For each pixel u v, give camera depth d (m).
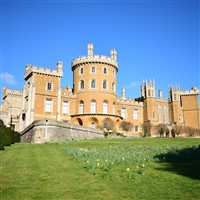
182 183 10.21
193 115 74.88
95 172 12.84
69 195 9.34
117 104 67.25
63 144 31.08
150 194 9.07
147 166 14.05
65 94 57.72
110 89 59.66
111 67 60.94
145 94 72.06
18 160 17.75
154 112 71.50
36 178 12.13
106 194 9.28
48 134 38.50
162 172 12.30
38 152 22.41
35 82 53.94
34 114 52.38
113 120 56.88
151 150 21.95
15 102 66.56
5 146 28.86
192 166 13.62
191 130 64.88
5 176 12.64
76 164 15.55
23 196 9.36
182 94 76.44
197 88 76.44
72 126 42.00
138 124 69.56
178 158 16.52
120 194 9.21
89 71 59.06
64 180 11.55
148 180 10.92
